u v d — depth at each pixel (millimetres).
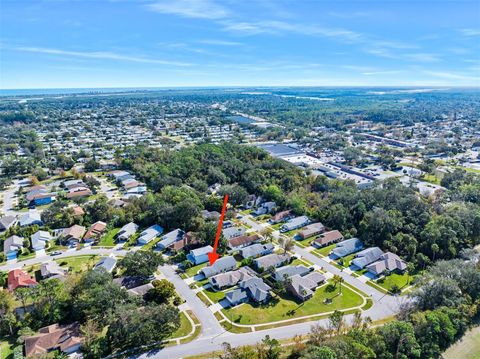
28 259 114688
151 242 127438
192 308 90250
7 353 73875
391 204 139750
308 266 111938
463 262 97125
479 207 137625
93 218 142750
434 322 75188
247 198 163250
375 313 89500
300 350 72375
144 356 74062
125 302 84812
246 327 83562
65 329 78688
